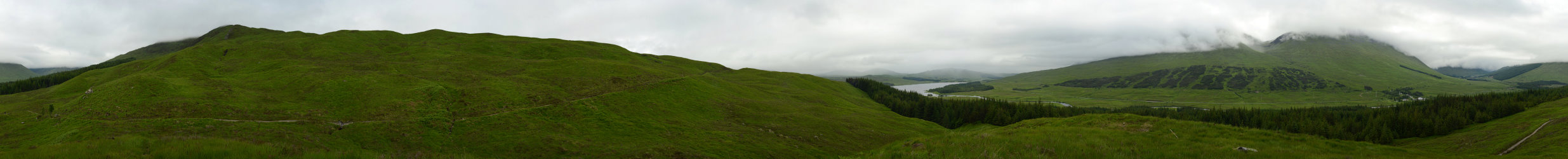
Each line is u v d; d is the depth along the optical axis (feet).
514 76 437.17
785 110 372.79
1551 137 217.97
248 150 133.90
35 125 230.68
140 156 124.06
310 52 533.96
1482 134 299.38
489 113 287.28
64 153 124.77
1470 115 458.50
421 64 482.69
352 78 357.82
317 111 270.87
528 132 243.19
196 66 413.59
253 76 390.42
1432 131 365.81
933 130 358.84
